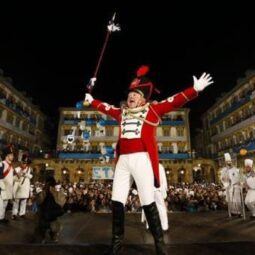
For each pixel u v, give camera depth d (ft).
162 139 139.33
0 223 20.53
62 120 136.36
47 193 15.42
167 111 11.51
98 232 16.37
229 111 131.85
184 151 136.05
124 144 11.19
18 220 22.99
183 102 11.25
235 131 127.13
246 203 24.58
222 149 136.87
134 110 11.59
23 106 136.36
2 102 113.39
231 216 25.17
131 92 11.96
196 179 130.00
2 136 115.34
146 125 11.32
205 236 15.01
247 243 12.28
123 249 11.61
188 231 16.69
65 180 125.59
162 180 17.62
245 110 120.57
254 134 113.19
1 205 22.07
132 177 11.32
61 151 127.75
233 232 16.31
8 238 14.51
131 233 16.17
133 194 50.16
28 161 27.43
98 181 119.55
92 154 126.52
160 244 10.11
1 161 23.09
